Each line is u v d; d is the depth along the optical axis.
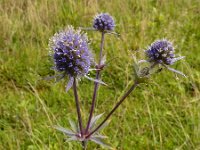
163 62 0.09
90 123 0.09
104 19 0.11
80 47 0.09
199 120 0.15
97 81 0.09
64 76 0.09
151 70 0.09
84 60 0.09
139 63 0.09
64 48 0.08
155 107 0.15
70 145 0.13
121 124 0.15
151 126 0.15
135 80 0.09
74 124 0.09
